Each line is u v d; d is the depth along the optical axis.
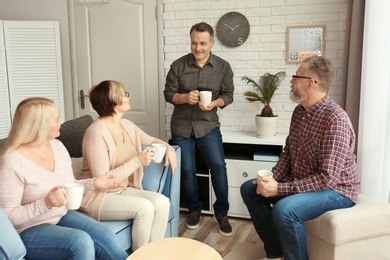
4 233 1.56
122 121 2.55
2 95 4.09
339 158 2.10
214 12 3.60
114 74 4.11
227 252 2.72
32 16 4.24
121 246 2.04
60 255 1.78
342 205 2.15
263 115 3.33
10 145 1.81
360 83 3.05
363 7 2.96
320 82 2.16
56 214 1.95
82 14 4.10
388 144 2.96
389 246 2.17
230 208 3.28
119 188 2.34
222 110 3.70
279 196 2.39
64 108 4.32
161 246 1.74
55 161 1.99
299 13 3.39
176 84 3.17
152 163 2.60
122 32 4.00
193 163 3.16
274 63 3.51
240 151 3.50
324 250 2.14
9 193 1.77
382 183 3.00
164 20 3.79
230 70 3.19
